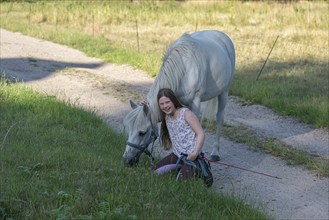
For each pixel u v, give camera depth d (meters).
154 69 14.91
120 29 22.97
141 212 5.71
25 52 17.73
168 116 6.88
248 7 28.09
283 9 26.05
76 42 19.55
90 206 5.74
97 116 10.31
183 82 6.95
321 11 24.02
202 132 6.73
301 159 8.31
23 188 6.19
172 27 23.61
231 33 21.48
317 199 6.98
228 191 7.06
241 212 5.98
